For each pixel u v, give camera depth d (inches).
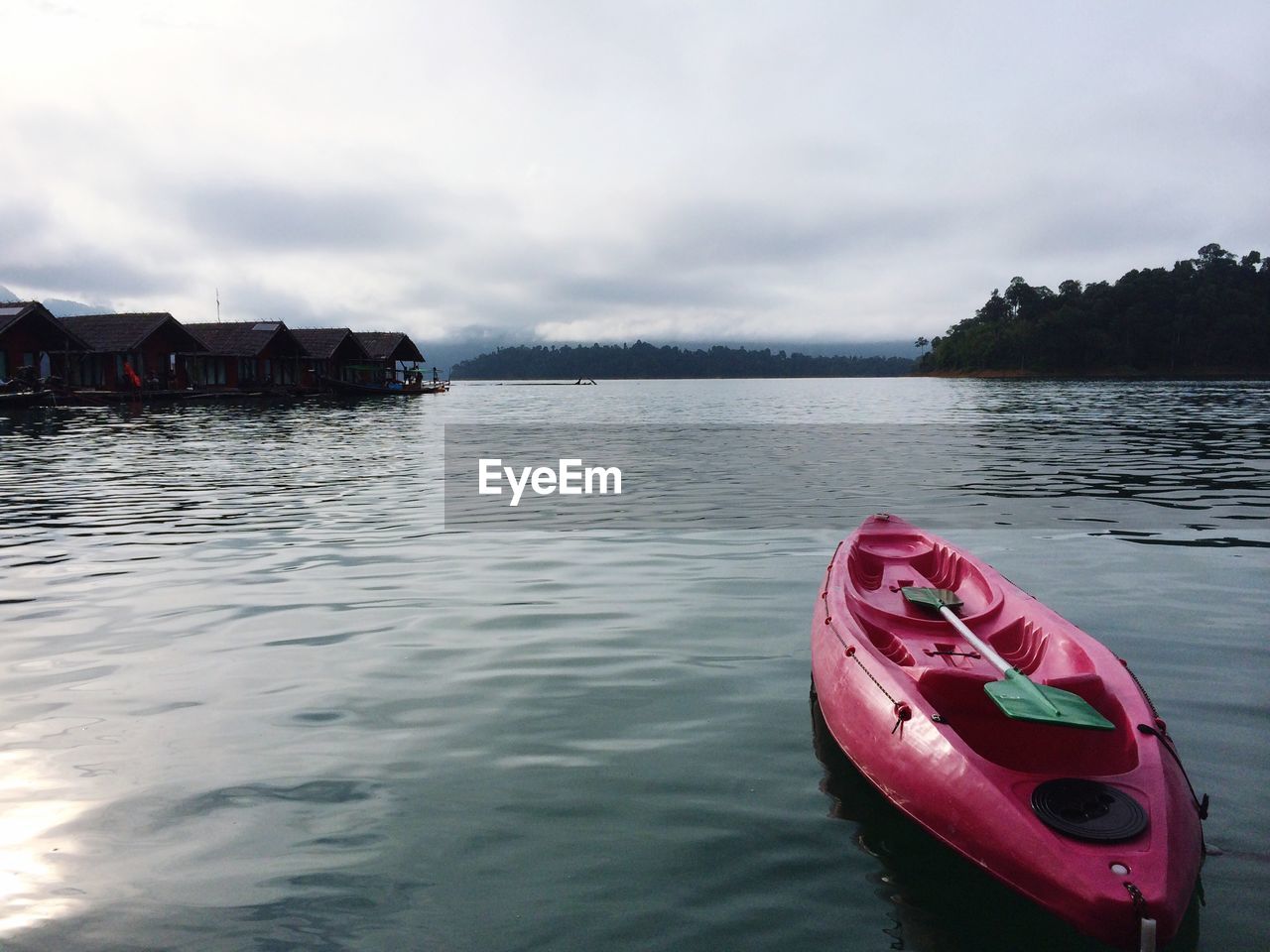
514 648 239.9
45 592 297.4
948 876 132.6
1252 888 127.8
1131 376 4746.6
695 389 4849.9
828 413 1697.8
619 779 162.4
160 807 152.3
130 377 1450.5
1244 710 192.1
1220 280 5329.7
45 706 197.5
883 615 212.7
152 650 237.1
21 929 119.4
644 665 225.6
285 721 189.5
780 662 228.1
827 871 133.6
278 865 134.7
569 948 115.3
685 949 115.3
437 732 183.8
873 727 157.9
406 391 2474.2
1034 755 159.9
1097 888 112.4
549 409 2039.9
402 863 135.3
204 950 115.0
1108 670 164.4
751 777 163.3
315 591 301.6
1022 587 301.4
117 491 546.9
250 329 1800.0
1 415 1253.7
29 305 1293.1
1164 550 358.3
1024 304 5984.3
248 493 545.6
